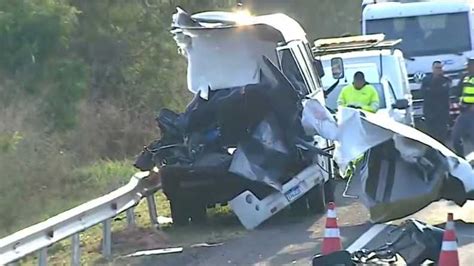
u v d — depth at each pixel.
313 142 51.72
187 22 54.28
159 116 53.34
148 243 48.06
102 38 96.25
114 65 95.38
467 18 91.81
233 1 126.00
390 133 48.34
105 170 73.31
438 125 81.94
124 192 47.72
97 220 43.66
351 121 48.91
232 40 55.03
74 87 80.56
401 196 49.12
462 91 68.69
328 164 55.62
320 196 53.78
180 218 53.03
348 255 34.06
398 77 75.00
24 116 73.25
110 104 89.81
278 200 51.00
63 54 83.31
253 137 51.00
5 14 78.88
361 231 48.25
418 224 36.94
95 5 97.81
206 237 49.34
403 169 49.34
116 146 84.94
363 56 75.25
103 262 43.72
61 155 72.00
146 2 106.31
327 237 38.97
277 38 53.41
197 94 53.94
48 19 80.69
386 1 95.31
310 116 49.62
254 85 51.03
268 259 42.53
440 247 35.81
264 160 50.75
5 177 63.12
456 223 49.59
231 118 51.34
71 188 67.88
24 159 66.44
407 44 92.19
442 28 92.00
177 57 103.56
